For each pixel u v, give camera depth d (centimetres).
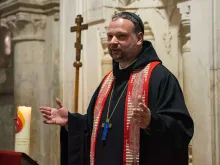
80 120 373
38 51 780
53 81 755
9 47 848
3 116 854
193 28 533
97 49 649
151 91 334
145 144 322
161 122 303
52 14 763
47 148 758
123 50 339
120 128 336
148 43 360
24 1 753
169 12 625
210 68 503
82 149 370
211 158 498
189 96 537
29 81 770
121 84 356
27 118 352
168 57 627
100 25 646
